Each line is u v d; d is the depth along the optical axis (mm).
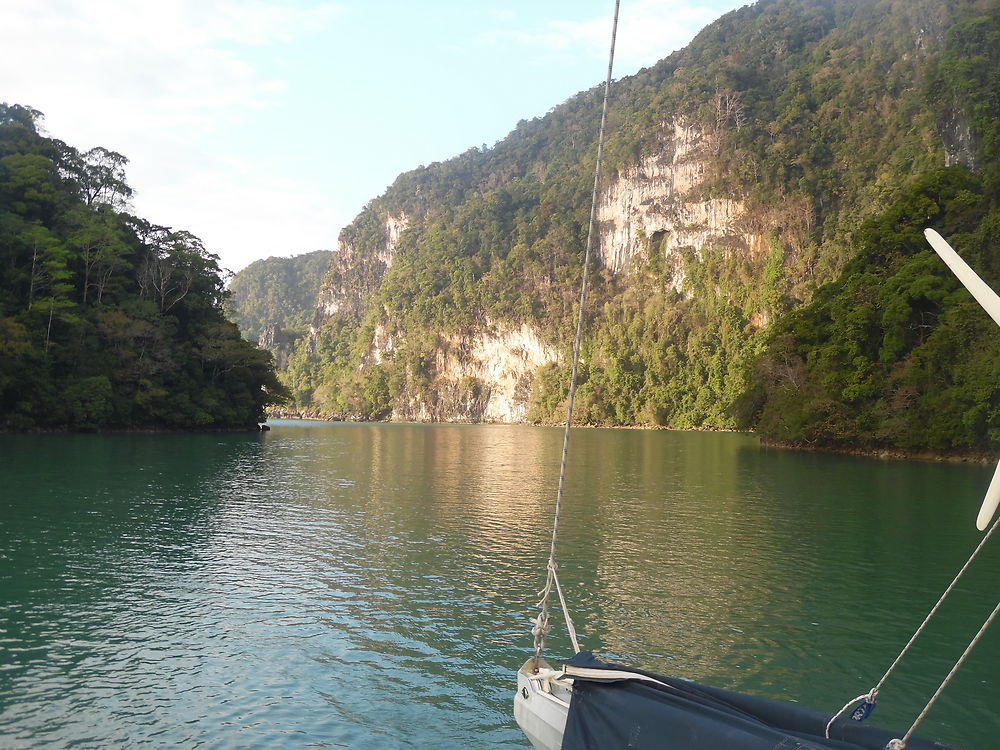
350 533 26484
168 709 11875
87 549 22859
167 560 21734
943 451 64812
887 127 192500
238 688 12750
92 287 94188
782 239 198500
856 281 78250
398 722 11586
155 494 34875
